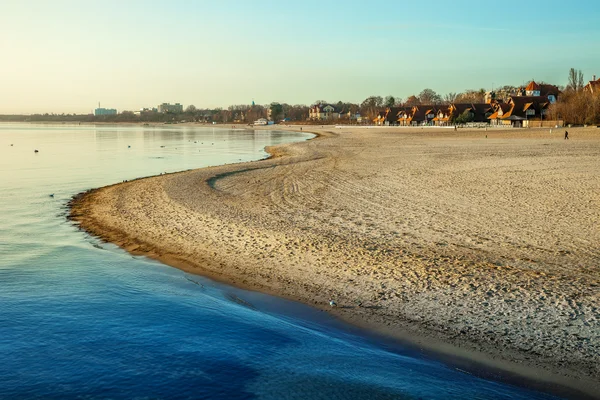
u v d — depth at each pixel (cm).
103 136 11681
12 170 4056
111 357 935
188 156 5634
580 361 889
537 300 1129
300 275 1366
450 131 9406
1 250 1667
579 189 2444
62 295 1259
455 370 884
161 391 823
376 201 2311
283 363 916
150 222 2002
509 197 2298
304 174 3369
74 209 2367
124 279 1389
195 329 1064
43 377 865
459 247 1540
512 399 790
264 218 1994
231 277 1388
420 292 1207
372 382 846
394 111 15350
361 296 1209
